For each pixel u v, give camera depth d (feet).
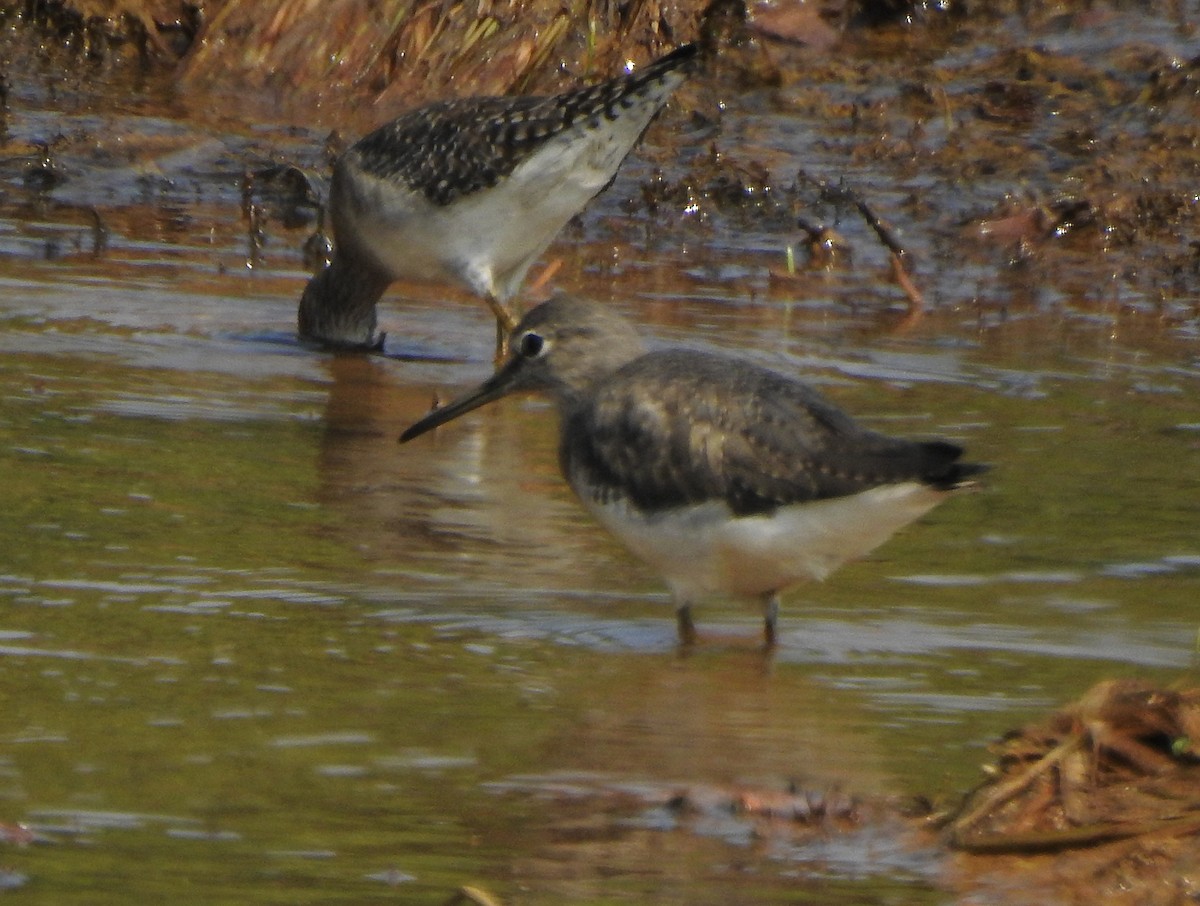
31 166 66.03
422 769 26.55
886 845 24.90
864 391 48.44
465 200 53.67
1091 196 65.92
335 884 23.15
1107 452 43.88
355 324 53.47
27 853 23.56
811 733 28.35
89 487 38.65
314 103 76.18
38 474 39.19
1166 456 43.65
